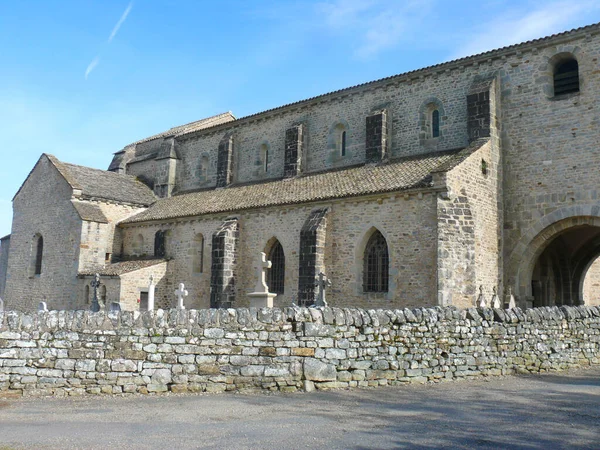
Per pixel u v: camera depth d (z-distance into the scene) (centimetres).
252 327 1387
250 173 3959
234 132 4103
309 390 1380
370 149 3200
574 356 1848
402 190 2583
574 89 2661
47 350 1290
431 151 3048
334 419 1102
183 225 3678
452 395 1355
